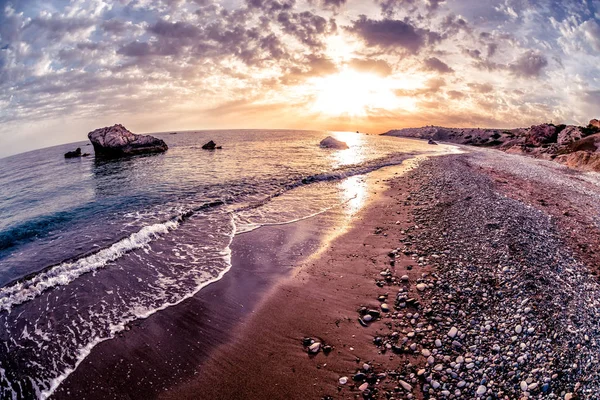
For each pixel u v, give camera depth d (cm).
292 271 1193
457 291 1005
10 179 3625
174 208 1938
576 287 1009
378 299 995
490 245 1309
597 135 4628
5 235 1548
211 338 836
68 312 937
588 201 2166
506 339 782
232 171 3294
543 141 6338
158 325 884
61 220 1756
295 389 669
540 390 631
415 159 4734
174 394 663
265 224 1700
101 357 765
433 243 1385
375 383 676
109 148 5059
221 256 1316
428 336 816
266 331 861
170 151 5688
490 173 3253
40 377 706
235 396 655
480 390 641
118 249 1334
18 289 1038
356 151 5931
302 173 3188
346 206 2047
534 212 1795
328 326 875
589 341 759
